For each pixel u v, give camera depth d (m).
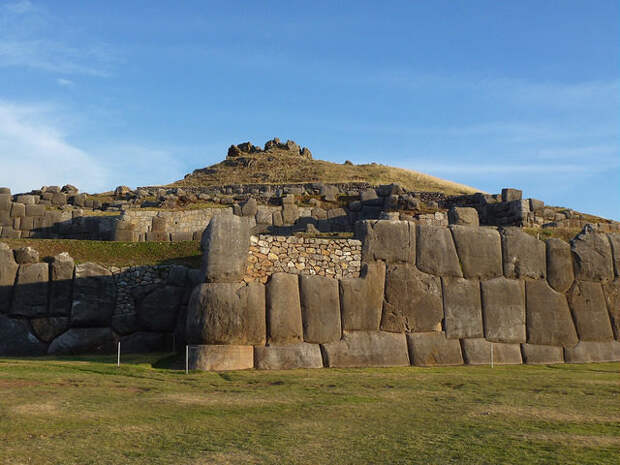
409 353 18.48
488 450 8.88
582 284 21.00
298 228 36.28
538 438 9.57
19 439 9.00
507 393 13.59
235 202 38.84
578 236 21.67
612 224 34.09
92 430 9.62
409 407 11.93
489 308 19.72
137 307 22.64
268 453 8.61
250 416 10.96
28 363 16.69
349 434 9.73
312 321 17.91
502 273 20.33
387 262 19.25
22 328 22.05
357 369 17.20
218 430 9.88
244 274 17.98
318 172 67.69
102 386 13.48
